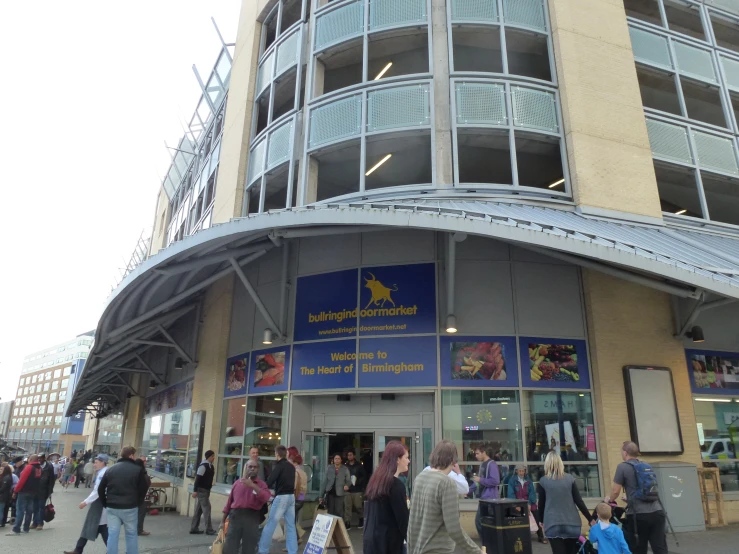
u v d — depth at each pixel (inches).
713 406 457.7
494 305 438.3
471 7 519.2
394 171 553.3
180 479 650.2
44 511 467.5
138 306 548.4
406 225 325.1
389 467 180.7
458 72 492.7
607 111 502.6
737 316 487.2
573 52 512.1
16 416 5940.0
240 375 529.7
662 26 592.4
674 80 566.9
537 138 490.3
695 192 574.2
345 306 463.8
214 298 609.0
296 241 505.7
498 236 311.4
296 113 546.6
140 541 392.5
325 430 461.7
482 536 270.7
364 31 527.2
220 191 665.6
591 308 443.5
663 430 427.2
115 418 1759.4
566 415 423.8
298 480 373.4
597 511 224.7
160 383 839.7
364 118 497.4
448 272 415.8
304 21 587.5
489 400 420.5
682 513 391.2
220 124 784.9
